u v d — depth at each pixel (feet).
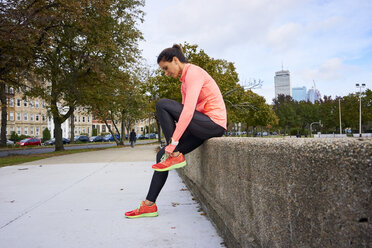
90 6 53.31
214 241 7.32
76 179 18.28
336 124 206.69
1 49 43.83
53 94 70.23
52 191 14.32
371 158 2.56
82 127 257.96
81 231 8.21
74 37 57.93
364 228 2.63
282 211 4.24
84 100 68.90
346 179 2.88
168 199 12.15
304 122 241.35
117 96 73.15
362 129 204.85
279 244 4.34
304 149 3.63
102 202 11.75
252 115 139.74
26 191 14.44
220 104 8.39
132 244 7.18
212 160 8.65
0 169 25.09
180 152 8.68
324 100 278.26
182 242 7.26
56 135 73.00
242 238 5.89
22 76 46.32
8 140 160.76
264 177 4.89
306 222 3.60
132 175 19.86
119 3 63.21
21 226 8.75
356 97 181.68
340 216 2.97
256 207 5.26
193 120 7.98
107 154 45.96
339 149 3.00
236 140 6.66
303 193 3.66
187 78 7.94
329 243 3.14
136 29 67.62
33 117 201.98
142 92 98.22
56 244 7.25
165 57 8.28
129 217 9.45
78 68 64.44
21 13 41.55
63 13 46.98
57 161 33.04
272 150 4.55
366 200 2.62
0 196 13.28
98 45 55.26
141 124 341.00
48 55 55.88
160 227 8.46
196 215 9.62
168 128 8.57
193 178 12.34
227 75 67.10
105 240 7.47
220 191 7.84
